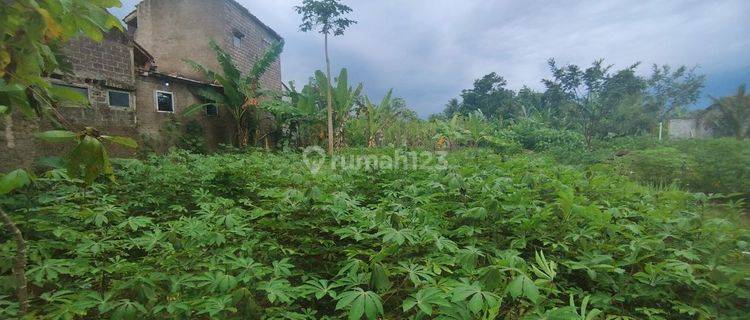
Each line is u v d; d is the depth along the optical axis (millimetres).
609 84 15516
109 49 9078
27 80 1125
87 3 1203
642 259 2752
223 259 2496
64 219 3299
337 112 13766
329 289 2098
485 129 15555
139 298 1895
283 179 5293
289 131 15211
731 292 2326
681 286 2586
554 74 16297
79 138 1208
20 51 1115
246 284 2322
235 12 14992
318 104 16453
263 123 14641
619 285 2582
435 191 4172
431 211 3496
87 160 1201
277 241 3176
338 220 3197
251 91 12797
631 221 3604
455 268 2621
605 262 2598
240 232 2814
